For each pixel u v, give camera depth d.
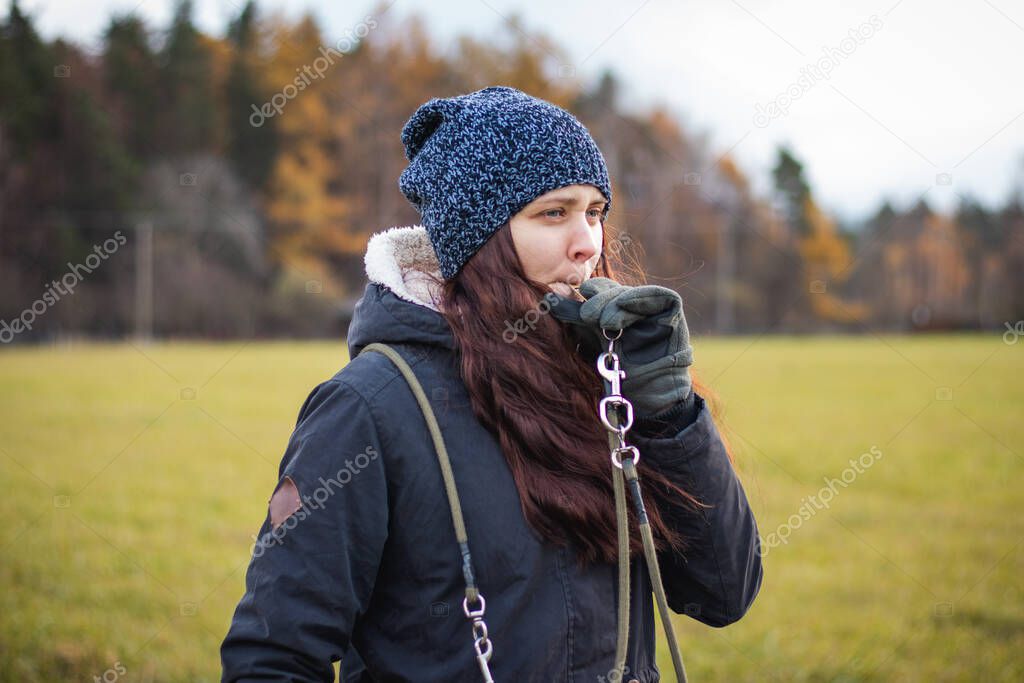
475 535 1.79
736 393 20.67
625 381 1.87
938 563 7.29
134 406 18.00
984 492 10.12
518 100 2.01
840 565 7.23
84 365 28.67
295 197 40.72
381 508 1.79
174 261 42.19
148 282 41.81
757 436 14.02
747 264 45.28
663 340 1.89
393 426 1.82
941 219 45.47
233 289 42.03
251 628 1.72
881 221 47.97
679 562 2.05
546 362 1.88
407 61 38.81
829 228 47.62
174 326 41.88
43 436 13.80
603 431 1.90
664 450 1.88
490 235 1.94
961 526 8.55
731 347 36.78
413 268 2.08
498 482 1.82
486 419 1.83
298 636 1.70
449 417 1.84
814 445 13.15
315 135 41.09
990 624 5.86
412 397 1.85
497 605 1.77
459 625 1.78
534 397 1.86
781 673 5.11
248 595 1.78
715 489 1.93
